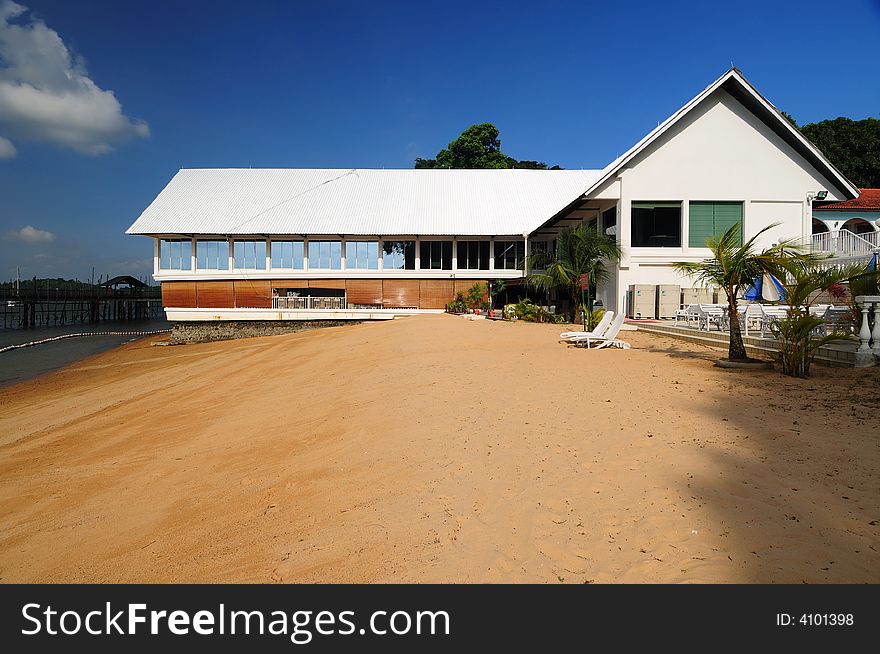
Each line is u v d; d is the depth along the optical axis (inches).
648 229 923.4
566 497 173.6
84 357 1162.0
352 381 422.0
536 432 241.6
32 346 1435.8
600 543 145.6
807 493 164.2
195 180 1529.3
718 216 912.3
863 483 169.2
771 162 902.4
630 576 131.2
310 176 1577.3
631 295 882.8
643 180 904.9
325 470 226.1
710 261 419.5
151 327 2279.8
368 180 1563.7
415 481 199.2
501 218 1397.6
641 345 566.3
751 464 189.3
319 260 1382.9
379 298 1379.2
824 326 454.6
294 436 288.2
